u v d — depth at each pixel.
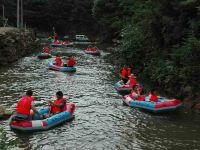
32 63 38.28
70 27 91.44
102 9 64.06
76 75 31.39
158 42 27.48
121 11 58.31
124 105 20.97
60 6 90.56
